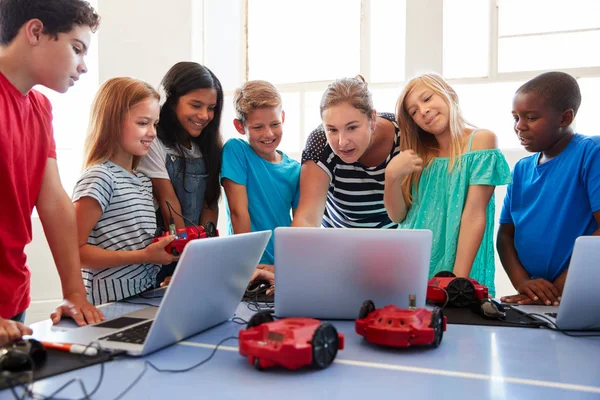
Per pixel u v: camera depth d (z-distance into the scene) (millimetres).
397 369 828
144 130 1522
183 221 1709
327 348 833
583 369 831
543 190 1582
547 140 1539
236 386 750
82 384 699
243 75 3664
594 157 1498
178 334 947
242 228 1760
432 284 1314
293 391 733
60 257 1289
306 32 3598
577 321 1051
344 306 1117
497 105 3293
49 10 1154
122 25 3498
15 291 1325
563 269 1546
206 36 3645
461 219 1547
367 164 1745
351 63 3541
